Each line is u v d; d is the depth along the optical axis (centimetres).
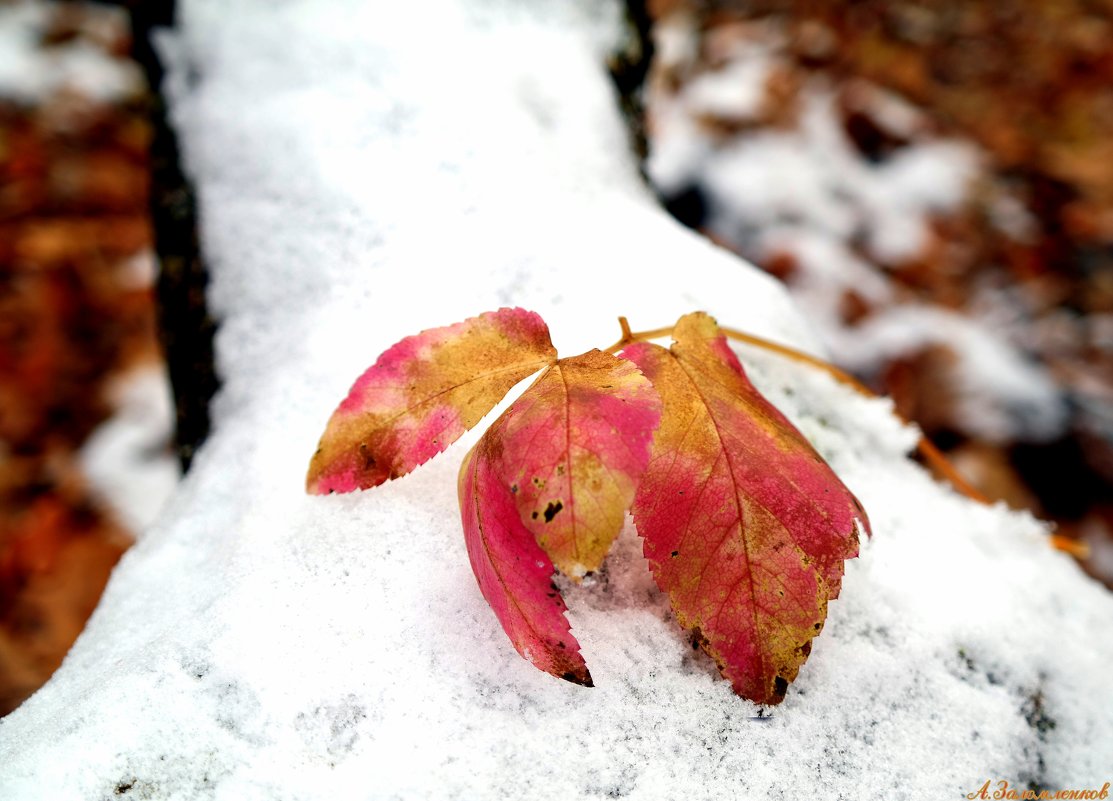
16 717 24
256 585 24
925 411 62
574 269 30
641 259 31
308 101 34
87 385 65
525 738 23
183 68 38
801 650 22
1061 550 29
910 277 70
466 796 22
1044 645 26
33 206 73
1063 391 64
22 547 56
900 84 87
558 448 22
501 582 22
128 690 23
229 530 26
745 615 22
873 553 27
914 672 25
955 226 74
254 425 28
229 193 34
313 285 31
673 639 24
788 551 23
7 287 68
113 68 85
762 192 75
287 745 22
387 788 22
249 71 37
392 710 23
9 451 61
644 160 40
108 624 26
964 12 95
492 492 22
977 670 25
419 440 24
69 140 78
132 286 71
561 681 23
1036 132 83
